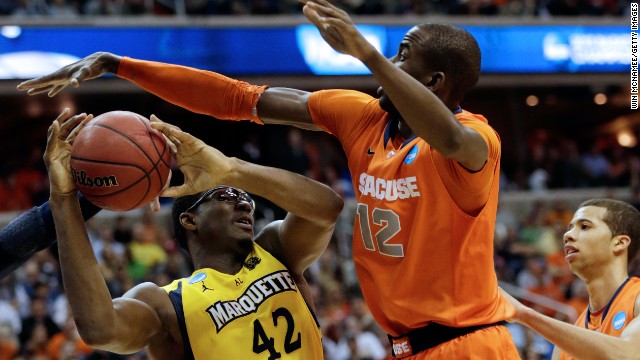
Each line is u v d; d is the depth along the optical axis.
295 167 17.55
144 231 13.97
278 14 18.42
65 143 3.84
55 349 11.32
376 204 3.87
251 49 17.91
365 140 4.02
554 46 19.81
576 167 20.31
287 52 18.11
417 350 3.86
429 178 3.73
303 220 4.49
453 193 3.71
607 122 24.34
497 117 23.42
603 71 20.02
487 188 3.70
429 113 3.36
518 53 19.64
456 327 3.79
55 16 16.89
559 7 20.08
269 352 4.41
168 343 4.46
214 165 3.83
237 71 17.80
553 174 20.31
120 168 3.74
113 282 12.17
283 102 4.20
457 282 3.78
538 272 14.88
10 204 16.73
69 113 3.84
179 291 4.52
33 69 16.36
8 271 4.14
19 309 11.88
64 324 11.67
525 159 22.53
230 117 4.26
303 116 4.18
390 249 3.83
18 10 16.81
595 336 4.42
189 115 20.06
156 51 17.20
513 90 23.34
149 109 19.88
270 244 4.77
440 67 3.82
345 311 13.34
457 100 3.91
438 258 3.76
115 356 10.86
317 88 18.59
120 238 13.66
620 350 4.39
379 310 3.94
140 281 12.92
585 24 20.06
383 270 3.88
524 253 15.79
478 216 3.76
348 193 17.64
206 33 17.64
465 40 3.86
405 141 3.87
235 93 4.20
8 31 16.27
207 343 4.41
